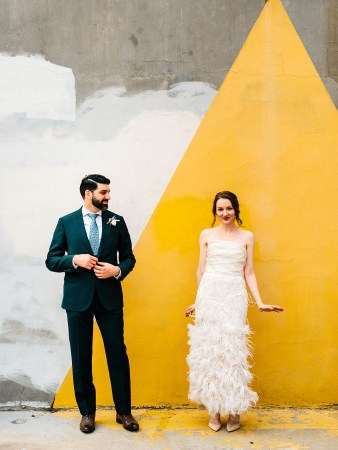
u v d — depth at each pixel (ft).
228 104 14.02
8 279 13.99
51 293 13.99
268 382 14.07
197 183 14.01
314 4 13.99
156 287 14.03
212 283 12.48
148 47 14.03
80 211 12.62
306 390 14.07
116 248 12.63
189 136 14.02
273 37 14.01
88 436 12.25
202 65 14.01
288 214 14.02
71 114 14.01
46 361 13.96
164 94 14.01
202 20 14.01
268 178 14.01
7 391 13.92
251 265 12.87
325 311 14.03
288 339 14.08
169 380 14.07
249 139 14.01
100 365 14.03
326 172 14.01
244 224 14.03
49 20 14.01
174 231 14.03
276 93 14.01
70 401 13.92
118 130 14.01
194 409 13.93
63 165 14.01
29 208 14.03
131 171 14.01
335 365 14.05
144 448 11.67
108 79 14.01
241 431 12.59
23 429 12.62
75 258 11.91
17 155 14.03
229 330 12.13
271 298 14.05
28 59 14.02
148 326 14.05
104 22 14.02
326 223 14.01
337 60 14.02
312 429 12.72
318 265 14.03
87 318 12.28
